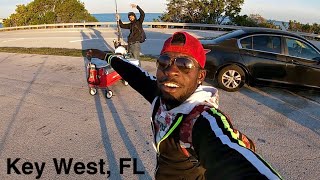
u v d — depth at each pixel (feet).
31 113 19.29
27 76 28.48
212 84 26.45
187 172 4.20
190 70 4.03
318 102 22.75
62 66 32.89
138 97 22.53
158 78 4.25
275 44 23.76
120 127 17.34
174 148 4.10
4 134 16.28
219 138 3.06
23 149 14.75
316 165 13.88
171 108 4.31
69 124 17.66
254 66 23.79
